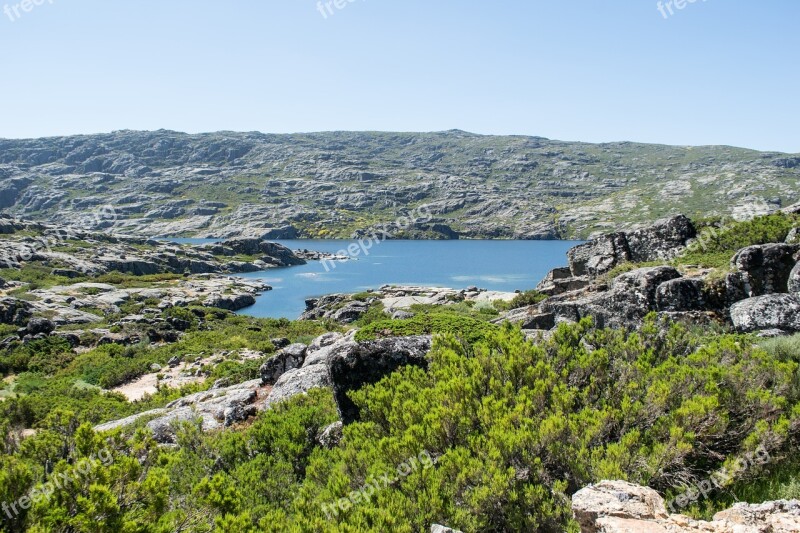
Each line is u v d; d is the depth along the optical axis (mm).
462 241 195500
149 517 5773
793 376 6645
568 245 174250
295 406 12039
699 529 4344
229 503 6363
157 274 91062
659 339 8555
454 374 7883
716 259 20188
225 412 14367
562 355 8039
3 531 5328
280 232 199125
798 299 12805
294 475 8672
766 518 4457
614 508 4512
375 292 61719
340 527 5082
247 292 80688
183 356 34500
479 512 5297
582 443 5816
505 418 6258
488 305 37812
